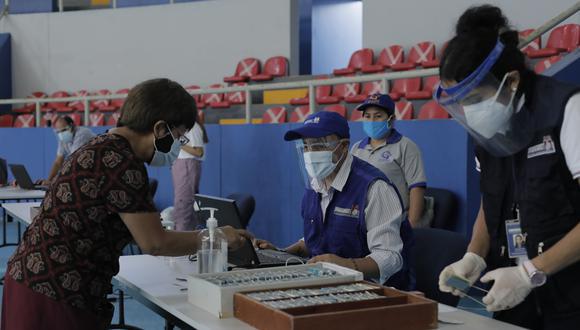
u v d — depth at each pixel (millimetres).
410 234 2309
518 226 1686
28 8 11062
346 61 10875
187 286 2094
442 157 4367
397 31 8398
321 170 2219
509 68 1461
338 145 2213
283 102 8477
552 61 6355
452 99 1494
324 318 1473
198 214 2877
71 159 1792
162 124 1849
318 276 1873
